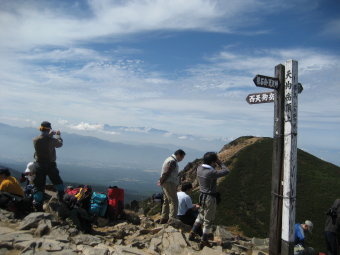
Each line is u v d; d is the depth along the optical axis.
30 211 9.70
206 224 8.53
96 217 10.58
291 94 7.88
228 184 57.03
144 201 44.84
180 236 8.88
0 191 9.84
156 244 8.39
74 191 10.82
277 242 8.13
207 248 8.27
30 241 7.17
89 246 7.53
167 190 10.44
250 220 47.09
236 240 11.06
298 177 57.69
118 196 11.51
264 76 8.02
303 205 49.44
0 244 6.82
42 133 9.95
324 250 37.66
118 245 8.03
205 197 8.55
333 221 9.73
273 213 8.33
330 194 51.69
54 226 8.38
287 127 7.98
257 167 60.78
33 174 9.91
